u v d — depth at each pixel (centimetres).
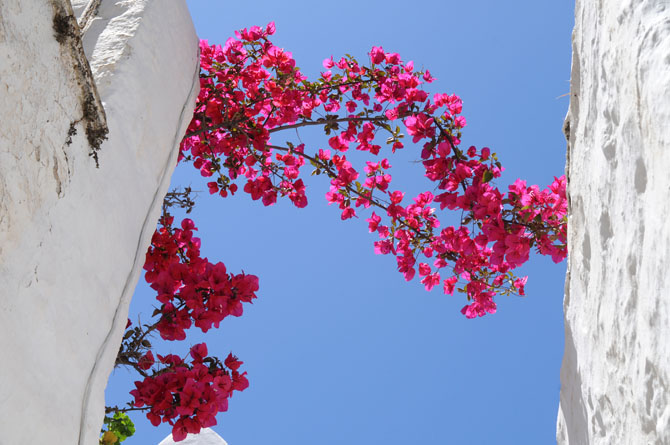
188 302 366
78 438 217
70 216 213
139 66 279
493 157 409
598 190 224
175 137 333
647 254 168
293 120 461
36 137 193
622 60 188
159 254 413
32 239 189
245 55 458
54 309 200
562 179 367
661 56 153
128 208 264
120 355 348
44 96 198
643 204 172
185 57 357
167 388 346
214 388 356
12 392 174
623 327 196
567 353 290
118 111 253
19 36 184
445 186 414
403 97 458
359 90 485
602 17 217
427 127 431
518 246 360
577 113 266
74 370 213
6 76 177
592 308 241
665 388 157
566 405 295
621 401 202
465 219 394
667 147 148
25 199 185
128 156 263
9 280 176
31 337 186
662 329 157
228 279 383
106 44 275
